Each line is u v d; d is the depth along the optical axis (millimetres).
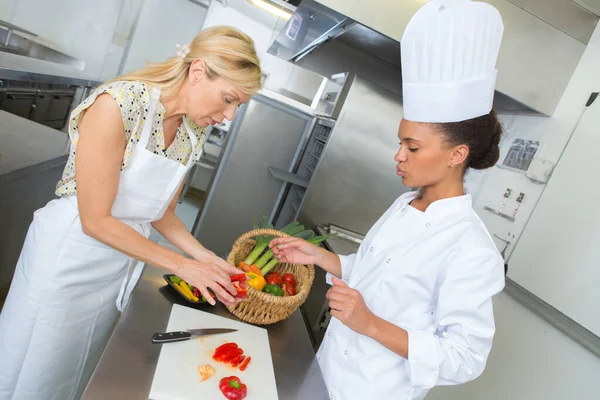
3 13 2188
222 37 913
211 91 946
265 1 2311
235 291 954
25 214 2018
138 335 885
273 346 1020
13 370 1050
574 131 1622
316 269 2088
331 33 2203
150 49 4023
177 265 936
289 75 3977
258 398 801
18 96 2055
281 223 2812
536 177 1697
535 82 1762
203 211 2713
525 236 1688
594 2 1712
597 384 1173
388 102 2359
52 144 2203
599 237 1347
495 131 897
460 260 865
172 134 1079
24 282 1014
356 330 846
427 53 857
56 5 2609
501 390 1495
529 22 1717
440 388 1783
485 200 2053
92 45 3143
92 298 1081
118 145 898
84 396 675
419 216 975
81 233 999
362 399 954
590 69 1676
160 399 719
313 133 2783
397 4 1635
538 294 1506
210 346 910
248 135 2639
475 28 824
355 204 2482
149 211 1062
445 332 868
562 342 1340
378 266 1005
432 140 876
